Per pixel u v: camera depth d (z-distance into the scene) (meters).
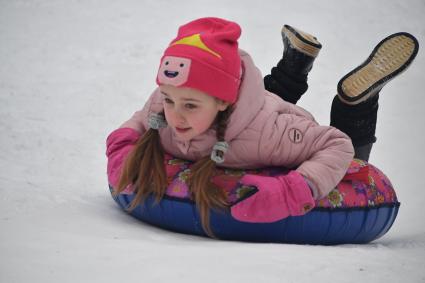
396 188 8.01
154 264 4.05
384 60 6.60
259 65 13.02
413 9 17.11
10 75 12.13
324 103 11.28
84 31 15.14
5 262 3.99
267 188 4.94
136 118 6.20
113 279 3.77
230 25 5.11
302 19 15.98
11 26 15.41
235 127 5.23
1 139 8.34
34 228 4.80
